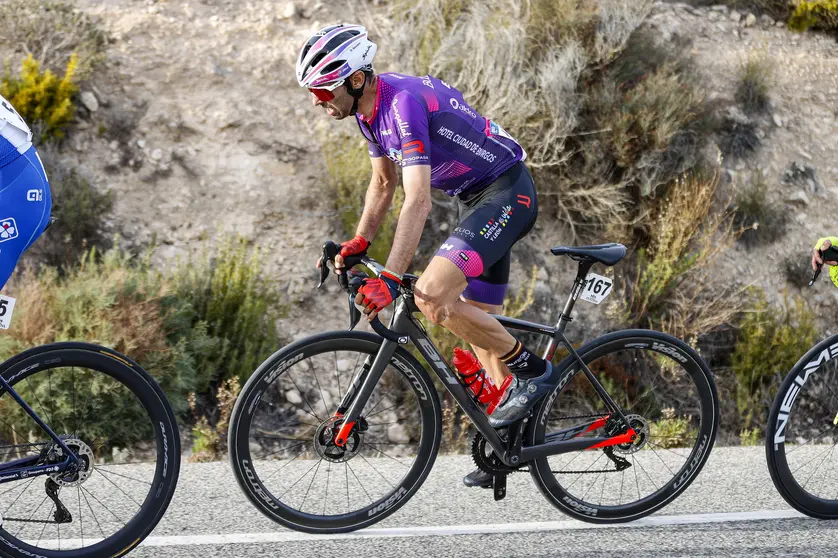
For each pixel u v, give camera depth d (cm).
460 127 315
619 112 751
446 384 319
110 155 691
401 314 310
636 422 347
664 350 345
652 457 400
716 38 918
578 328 689
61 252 629
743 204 785
